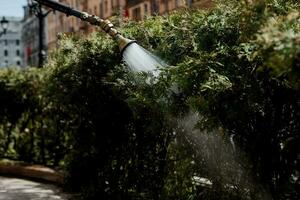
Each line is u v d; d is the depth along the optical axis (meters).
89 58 7.41
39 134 10.89
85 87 7.55
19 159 11.54
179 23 6.13
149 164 6.97
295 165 4.65
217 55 4.86
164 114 5.71
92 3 55.38
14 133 11.67
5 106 11.50
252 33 3.62
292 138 4.48
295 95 4.48
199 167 5.58
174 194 6.19
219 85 4.42
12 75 11.35
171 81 5.00
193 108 4.52
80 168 8.12
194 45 5.52
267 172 4.84
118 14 7.77
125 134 7.34
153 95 5.36
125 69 6.28
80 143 7.97
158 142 6.70
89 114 7.68
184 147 5.77
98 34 7.69
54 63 8.05
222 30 5.29
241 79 4.53
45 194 8.64
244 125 4.72
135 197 7.28
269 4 4.35
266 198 4.89
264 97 4.58
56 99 8.12
